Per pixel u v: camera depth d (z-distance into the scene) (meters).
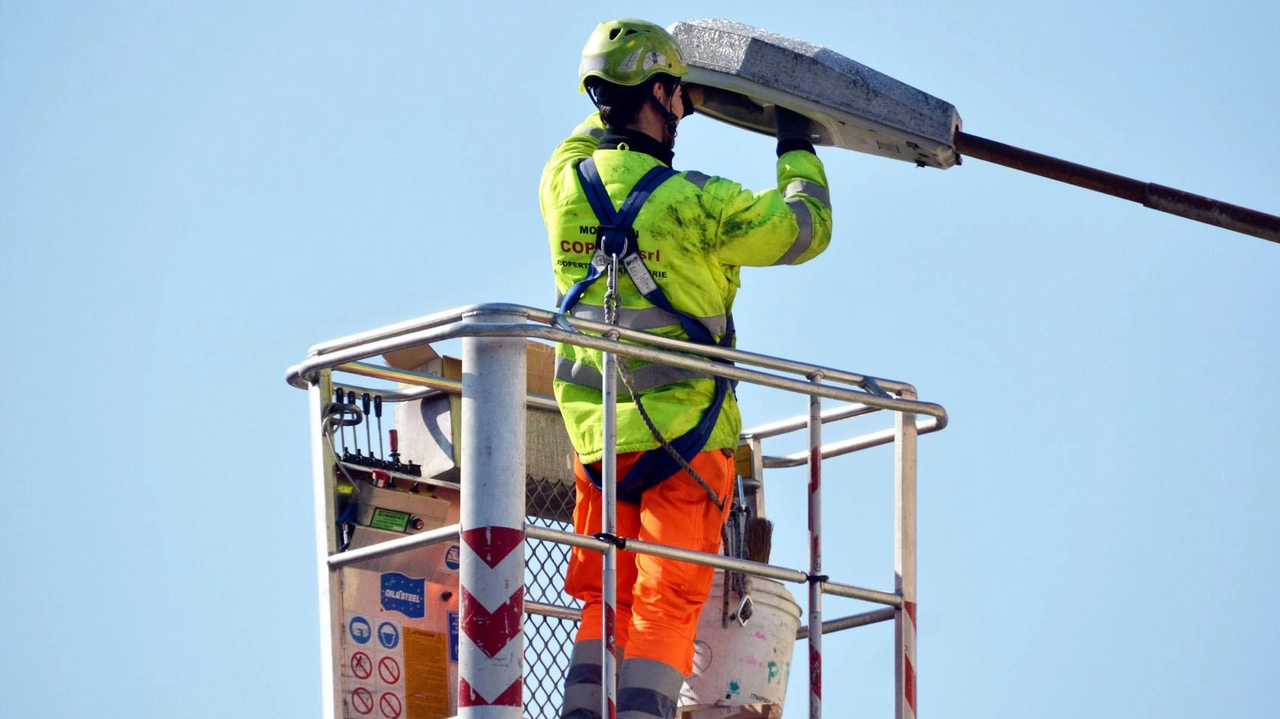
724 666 23.80
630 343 21.03
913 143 23.48
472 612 18.67
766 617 24.19
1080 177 23.12
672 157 22.25
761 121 24.41
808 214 21.92
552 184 21.94
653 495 21.17
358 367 23.44
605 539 19.28
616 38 21.86
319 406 23.42
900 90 23.41
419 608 23.98
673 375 21.05
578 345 19.34
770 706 24.06
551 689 24.53
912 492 22.78
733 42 23.48
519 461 19.00
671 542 20.83
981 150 23.42
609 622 19.09
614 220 21.19
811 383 21.36
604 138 21.98
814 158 23.02
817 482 21.16
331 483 23.36
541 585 25.28
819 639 20.70
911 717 22.27
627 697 20.31
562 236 21.55
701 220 21.27
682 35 23.88
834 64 23.39
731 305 21.98
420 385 23.91
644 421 20.77
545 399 25.69
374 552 21.56
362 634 23.31
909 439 22.88
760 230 21.36
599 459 21.17
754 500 26.97
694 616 20.97
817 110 23.36
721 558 20.09
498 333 18.95
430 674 23.81
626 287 21.23
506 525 18.80
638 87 21.86
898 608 22.45
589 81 22.06
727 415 21.50
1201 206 22.80
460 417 24.19
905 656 22.34
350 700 22.94
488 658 18.56
